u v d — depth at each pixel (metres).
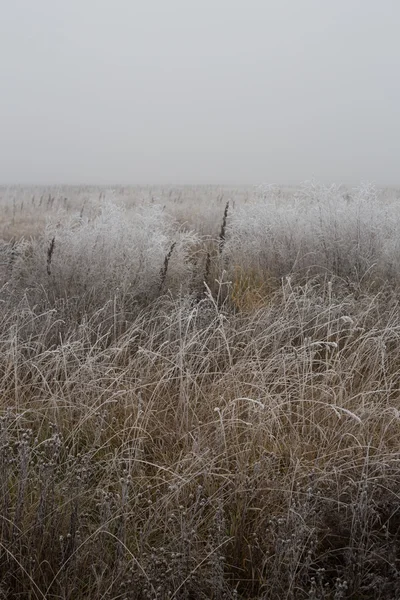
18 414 3.60
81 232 7.04
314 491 2.90
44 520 2.63
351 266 6.75
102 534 2.60
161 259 6.62
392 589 2.58
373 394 3.91
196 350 4.54
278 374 4.09
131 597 2.32
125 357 4.48
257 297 6.12
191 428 3.58
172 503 2.91
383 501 2.96
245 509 2.81
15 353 4.13
